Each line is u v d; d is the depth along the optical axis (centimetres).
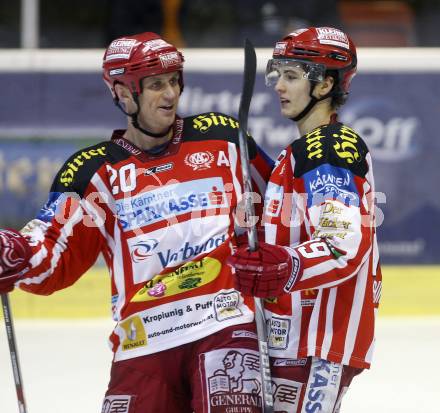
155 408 1006
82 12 2148
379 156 2028
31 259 978
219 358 970
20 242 966
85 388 1509
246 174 935
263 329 924
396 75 2019
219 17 2180
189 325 991
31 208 2025
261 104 1991
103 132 2020
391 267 2031
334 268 896
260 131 1997
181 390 1021
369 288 954
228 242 1006
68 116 2019
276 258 880
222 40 2186
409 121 2025
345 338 940
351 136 934
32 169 2025
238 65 2012
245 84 948
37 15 2114
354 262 900
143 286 1005
